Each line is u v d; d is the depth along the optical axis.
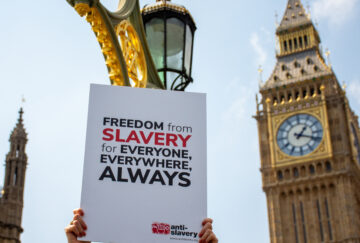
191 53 12.77
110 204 6.91
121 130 7.34
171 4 12.50
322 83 90.44
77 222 6.73
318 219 82.94
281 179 86.56
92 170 7.05
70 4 8.30
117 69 8.80
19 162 56.25
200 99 7.66
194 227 7.01
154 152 7.29
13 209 53.34
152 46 12.31
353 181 85.88
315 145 86.44
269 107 91.25
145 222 6.91
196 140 7.45
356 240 79.94
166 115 7.52
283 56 95.81
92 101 7.38
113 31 8.71
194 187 7.18
